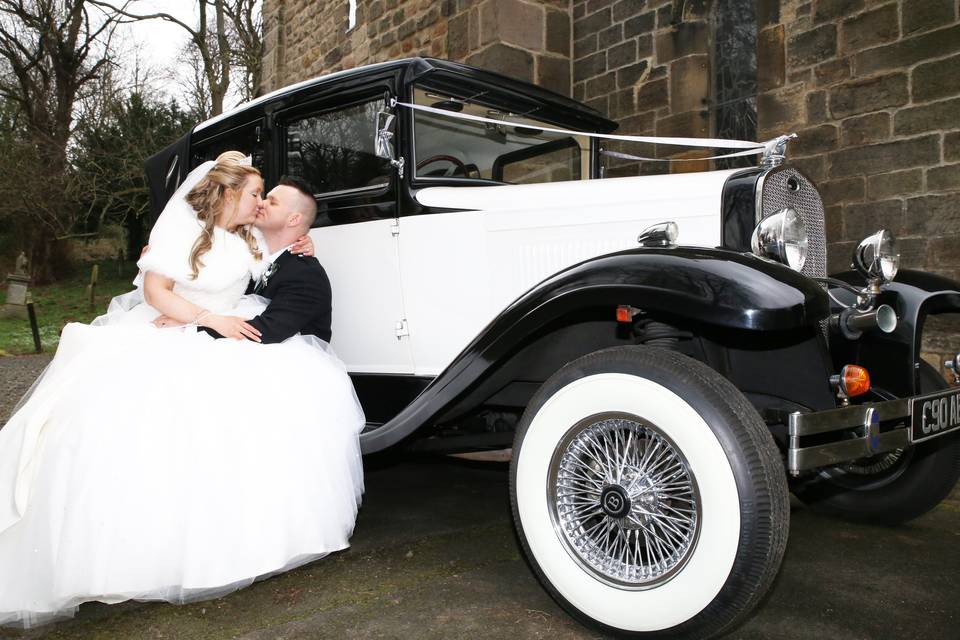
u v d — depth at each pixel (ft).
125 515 6.25
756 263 5.80
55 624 6.38
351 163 9.23
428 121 8.96
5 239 68.95
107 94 59.06
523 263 8.11
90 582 6.12
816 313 5.47
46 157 58.34
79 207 60.39
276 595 6.93
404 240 8.74
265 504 6.68
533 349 7.64
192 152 11.31
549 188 8.13
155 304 7.63
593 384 5.90
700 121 18.25
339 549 7.26
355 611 6.52
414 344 8.83
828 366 6.95
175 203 7.84
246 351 7.32
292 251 8.38
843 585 7.07
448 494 10.82
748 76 17.90
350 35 27.14
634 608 5.60
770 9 16.71
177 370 6.82
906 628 6.13
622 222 7.70
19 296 48.24
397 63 8.59
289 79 32.94
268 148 9.98
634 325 7.00
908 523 9.09
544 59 20.39
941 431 6.78
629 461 5.87
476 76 9.10
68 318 48.29
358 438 7.80
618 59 19.81
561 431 6.10
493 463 13.01
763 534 5.09
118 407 6.49
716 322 5.41
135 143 55.83
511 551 8.20
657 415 5.52
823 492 9.26
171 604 6.76
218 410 6.72
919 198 14.42
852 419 5.89
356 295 9.29
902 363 7.52
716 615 5.24
